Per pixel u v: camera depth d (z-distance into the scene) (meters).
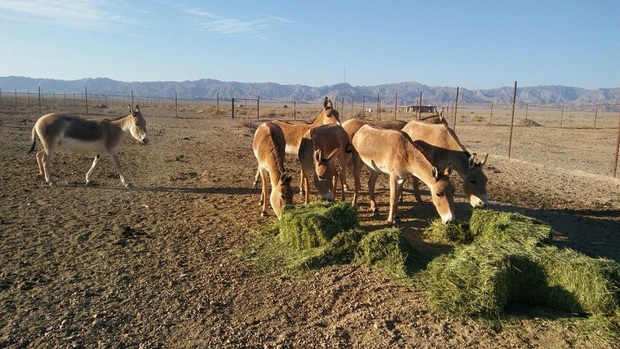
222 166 15.72
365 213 9.83
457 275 5.65
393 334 4.95
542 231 7.06
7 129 24.81
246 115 56.19
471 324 5.15
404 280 6.25
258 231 8.38
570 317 5.33
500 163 18.48
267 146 9.06
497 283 5.40
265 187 9.58
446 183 7.99
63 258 6.86
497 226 7.28
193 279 6.27
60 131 11.41
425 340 4.85
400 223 9.02
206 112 63.09
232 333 4.94
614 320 5.12
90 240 7.67
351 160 10.82
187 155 18.08
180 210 9.77
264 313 5.40
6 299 5.52
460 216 9.56
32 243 7.42
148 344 4.70
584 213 10.55
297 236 7.39
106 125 11.78
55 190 11.18
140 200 10.54
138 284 6.06
